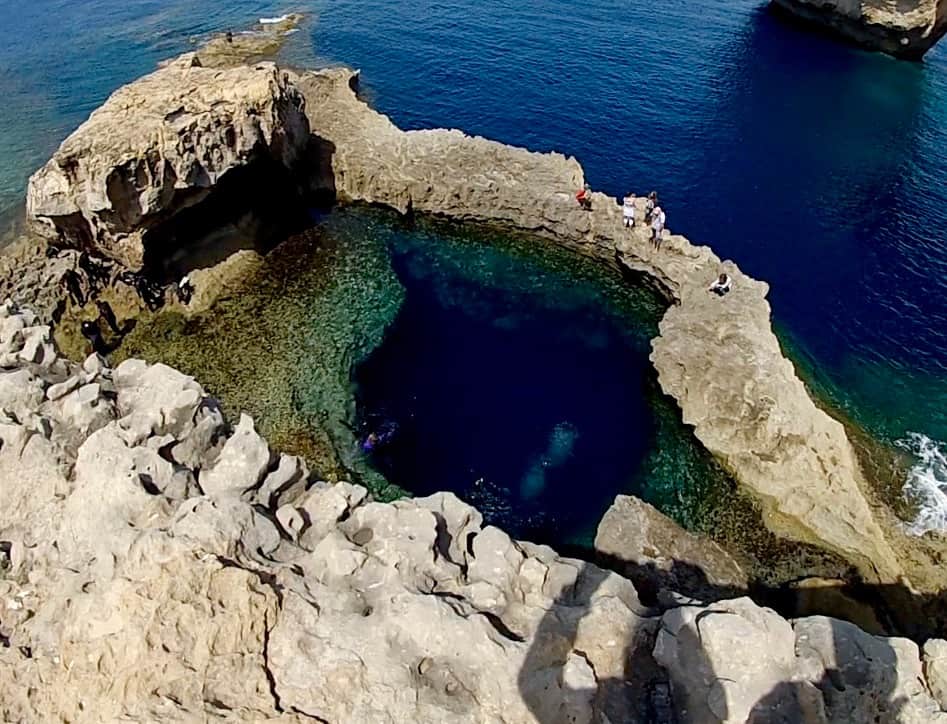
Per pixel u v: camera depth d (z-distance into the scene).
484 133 50.62
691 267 36.78
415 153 44.03
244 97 36.72
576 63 59.06
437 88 55.66
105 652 14.55
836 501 27.66
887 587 25.47
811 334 36.19
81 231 34.44
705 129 51.84
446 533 18.47
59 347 33.72
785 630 14.96
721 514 28.33
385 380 33.47
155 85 37.91
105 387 21.89
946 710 14.28
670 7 69.38
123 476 17.62
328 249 40.59
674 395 32.28
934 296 38.47
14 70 56.53
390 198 42.88
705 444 30.42
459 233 42.34
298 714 14.14
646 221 39.62
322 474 29.19
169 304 36.38
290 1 71.12
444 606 15.53
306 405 31.91
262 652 14.90
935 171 48.53
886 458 30.17
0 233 38.66
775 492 28.44
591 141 50.09
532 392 33.28
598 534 24.81
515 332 36.41
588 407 32.62
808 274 39.84
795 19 68.75
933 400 32.75
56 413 20.64
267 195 40.88
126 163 31.81
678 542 24.33
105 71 56.72
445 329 36.41
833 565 26.23
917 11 59.38
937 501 28.36
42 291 34.19
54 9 68.12
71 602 15.51
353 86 55.41
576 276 39.75
